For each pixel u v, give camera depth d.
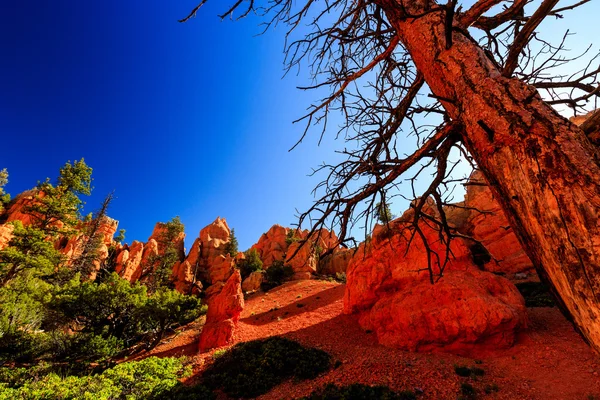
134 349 17.55
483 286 12.03
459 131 1.58
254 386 10.38
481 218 21.78
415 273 14.67
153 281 34.50
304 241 3.19
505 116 1.20
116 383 9.40
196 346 16.73
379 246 17.70
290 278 36.72
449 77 1.57
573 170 0.95
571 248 0.90
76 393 8.06
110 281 17.95
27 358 12.97
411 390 8.37
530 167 1.07
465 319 10.80
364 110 3.45
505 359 9.79
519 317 10.72
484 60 1.49
